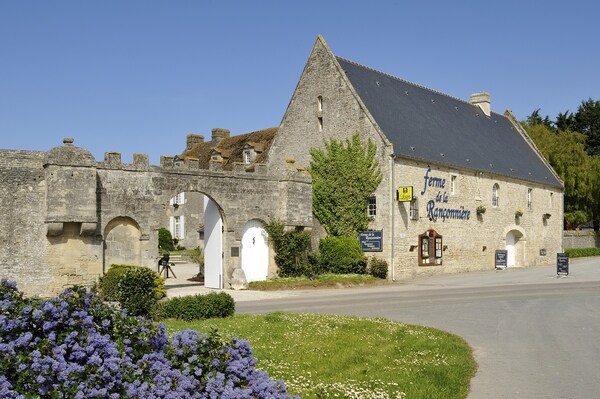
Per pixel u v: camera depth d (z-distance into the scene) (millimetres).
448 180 33875
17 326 5617
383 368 10336
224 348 6555
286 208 27406
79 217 20500
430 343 12445
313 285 25938
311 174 32344
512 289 25156
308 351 11484
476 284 27781
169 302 15781
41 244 20469
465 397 8922
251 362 6508
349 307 19047
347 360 10836
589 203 53125
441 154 33531
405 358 11086
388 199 29859
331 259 29531
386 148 30062
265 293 23688
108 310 6473
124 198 22062
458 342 12875
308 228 28500
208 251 26312
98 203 21422
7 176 20250
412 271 30906
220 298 16094
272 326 14070
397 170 30203
